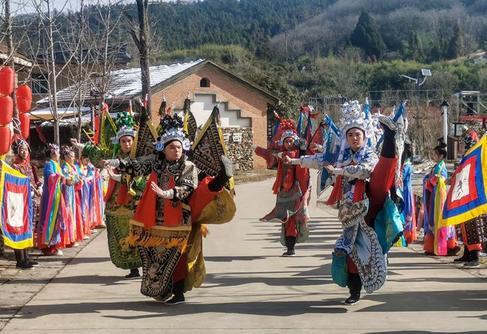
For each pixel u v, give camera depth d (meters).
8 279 8.46
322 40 94.38
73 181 10.62
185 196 6.88
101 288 7.97
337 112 38.19
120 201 8.34
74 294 7.64
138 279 8.52
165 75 29.08
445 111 23.72
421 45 90.00
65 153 10.73
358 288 7.05
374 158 7.06
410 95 46.97
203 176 7.25
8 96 8.39
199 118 29.64
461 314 6.64
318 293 7.64
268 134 33.78
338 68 70.75
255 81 39.53
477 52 89.94
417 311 6.76
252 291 7.77
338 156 7.32
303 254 10.45
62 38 17.89
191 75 29.09
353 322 6.36
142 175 7.29
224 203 7.06
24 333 6.02
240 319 6.50
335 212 16.77
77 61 19.52
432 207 10.16
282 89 40.19
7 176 8.43
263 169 32.50
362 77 70.62
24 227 8.87
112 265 9.52
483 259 9.77
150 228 6.98
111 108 23.84
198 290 7.83
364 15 91.12
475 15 103.69
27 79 14.80
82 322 6.39
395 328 6.14
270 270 9.08
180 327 6.22
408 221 10.86
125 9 21.16
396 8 104.12
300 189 10.26
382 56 88.81
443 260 9.80
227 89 30.78
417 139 31.78
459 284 8.05
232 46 71.00
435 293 7.56
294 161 8.11
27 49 18.50
